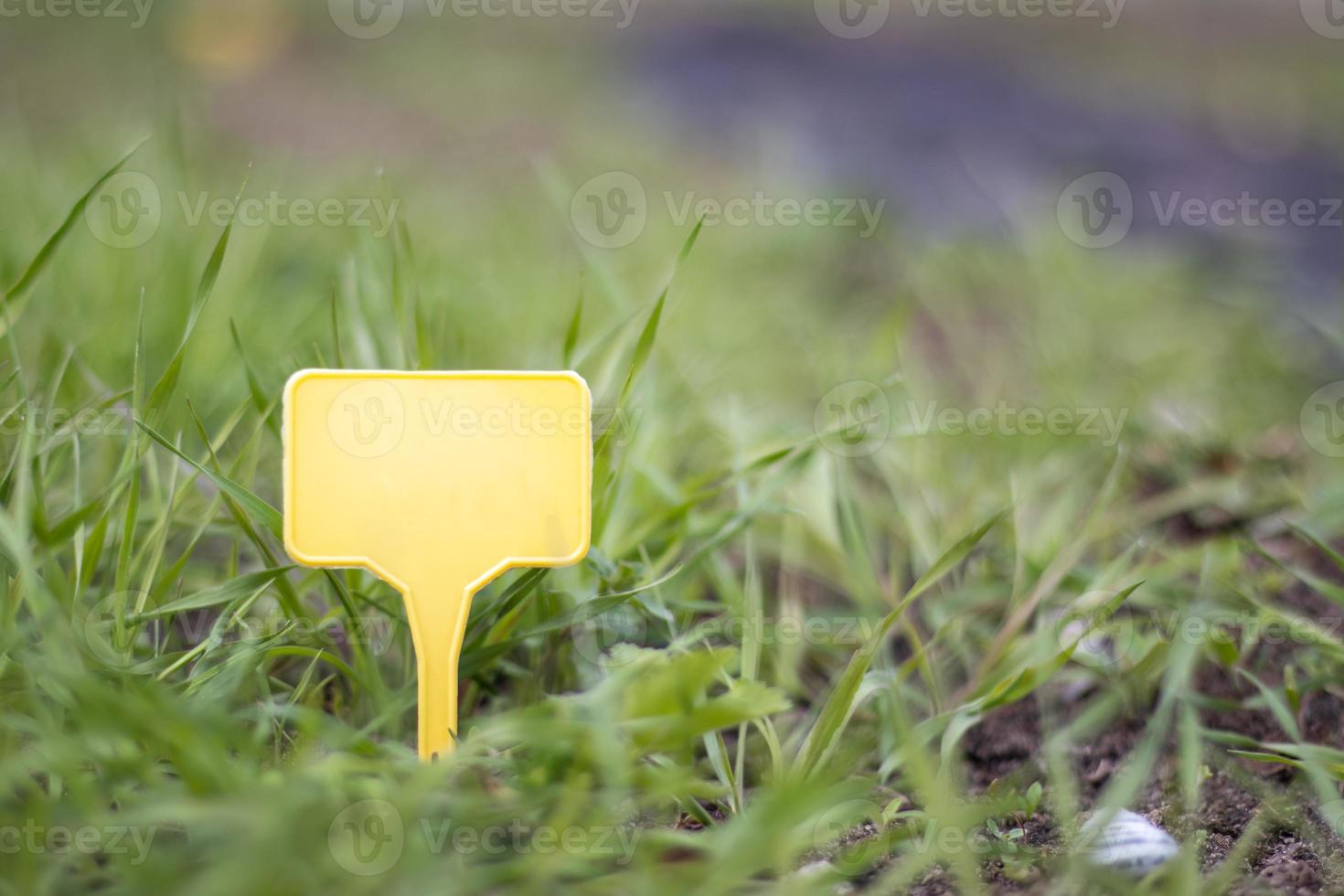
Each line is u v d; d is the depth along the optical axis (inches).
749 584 40.1
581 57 169.6
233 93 115.6
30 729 36.5
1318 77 177.5
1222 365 61.1
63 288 44.8
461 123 117.9
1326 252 90.7
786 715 40.3
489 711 39.8
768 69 173.8
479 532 37.8
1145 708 40.7
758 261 78.1
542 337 51.9
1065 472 45.8
